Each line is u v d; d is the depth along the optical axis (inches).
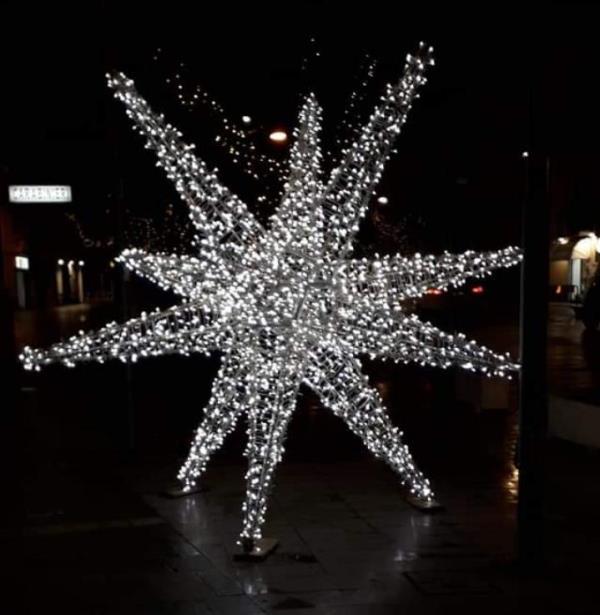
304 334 267.1
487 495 321.4
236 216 269.6
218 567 242.8
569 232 1541.6
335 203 268.5
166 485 334.6
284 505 306.3
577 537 270.4
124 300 382.9
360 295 269.6
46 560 249.8
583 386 603.2
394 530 277.0
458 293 978.7
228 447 406.0
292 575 236.2
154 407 539.8
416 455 392.5
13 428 459.8
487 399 515.5
